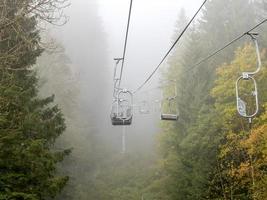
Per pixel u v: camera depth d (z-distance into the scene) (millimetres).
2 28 11477
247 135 25781
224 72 28547
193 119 33812
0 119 13602
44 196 15906
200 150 30734
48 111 19188
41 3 11516
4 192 14055
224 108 28328
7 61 13164
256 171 24516
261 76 27391
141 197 42125
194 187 29297
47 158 16141
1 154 14148
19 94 15781
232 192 26516
